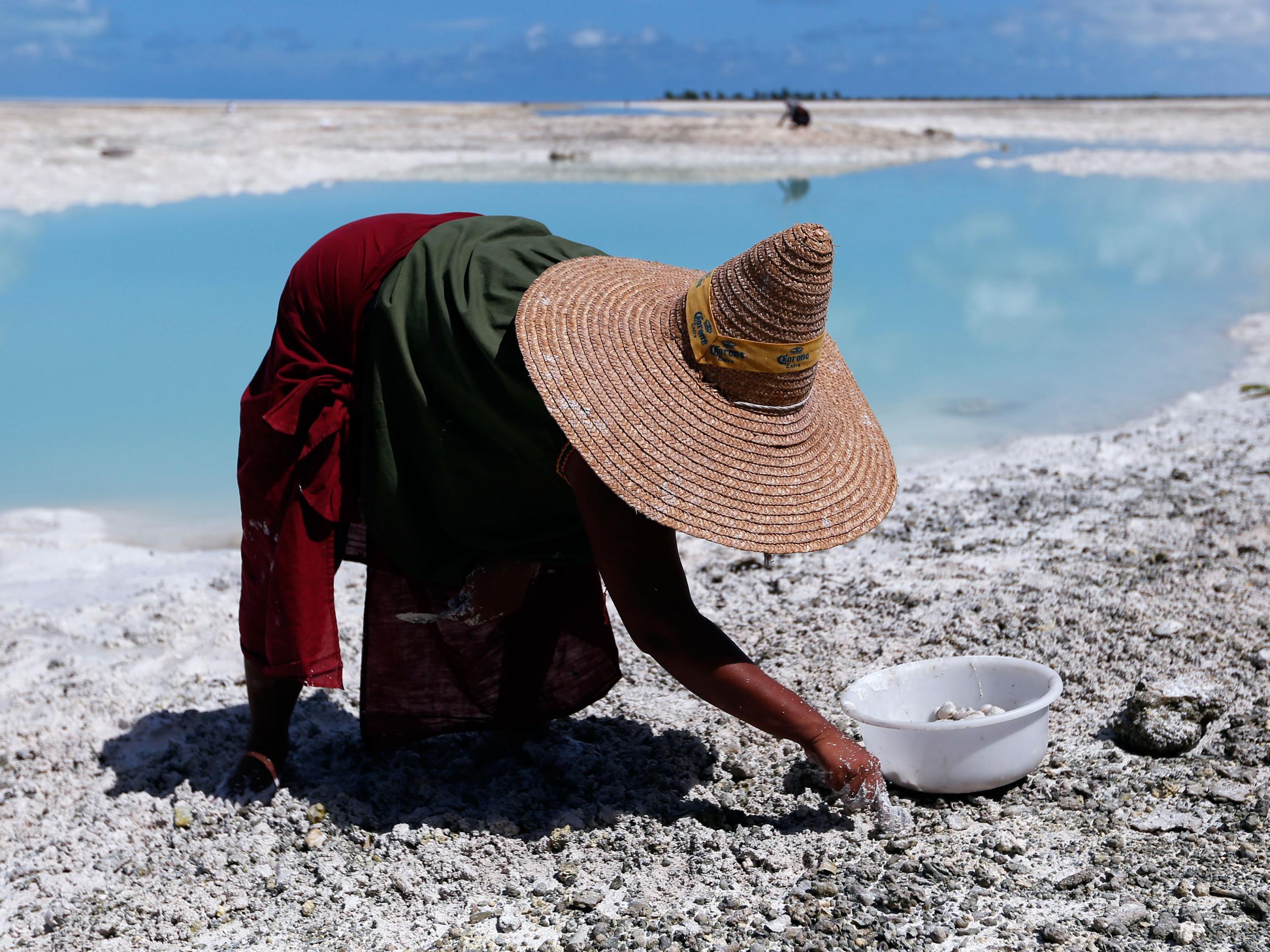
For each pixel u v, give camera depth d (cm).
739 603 323
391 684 246
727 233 997
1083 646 281
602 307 210
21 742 276
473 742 264
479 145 1752
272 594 230
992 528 358
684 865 217
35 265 910
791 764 245
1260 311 701
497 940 204
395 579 238
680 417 200
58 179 1241
